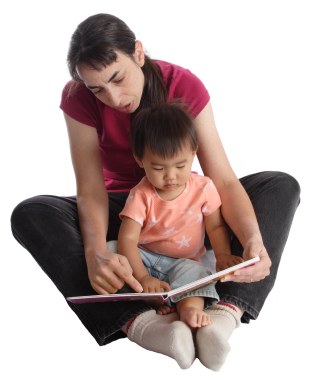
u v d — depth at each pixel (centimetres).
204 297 166
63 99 183
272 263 172
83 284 166
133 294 153
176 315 163
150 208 173
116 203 187
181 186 172
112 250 173
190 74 183
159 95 176
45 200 179
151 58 179
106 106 180
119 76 164
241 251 171
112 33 162
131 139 170
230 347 152
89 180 180
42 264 171
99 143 188
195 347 156
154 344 155
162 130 163
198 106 180
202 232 178
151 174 167
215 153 180
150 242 176
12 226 177
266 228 175
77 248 170
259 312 168
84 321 165
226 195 177
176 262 175
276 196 179
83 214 176
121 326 161
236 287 166
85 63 161
